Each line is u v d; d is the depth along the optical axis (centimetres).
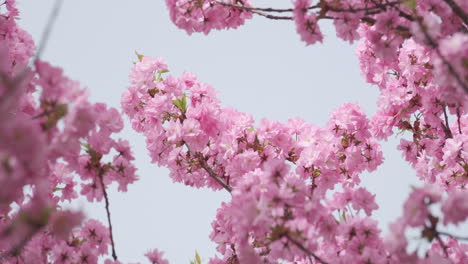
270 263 521
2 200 385
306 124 806
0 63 429
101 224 624
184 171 834
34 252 576
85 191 552
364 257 504
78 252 599
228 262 780
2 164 358
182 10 647
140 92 818
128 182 558
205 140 780
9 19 755
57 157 456
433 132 879
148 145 836
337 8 543
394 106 839
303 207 489
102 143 533
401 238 443
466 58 459
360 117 833
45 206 415
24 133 360
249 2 677
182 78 851
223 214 741
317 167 761
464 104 660
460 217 430
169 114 809
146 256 621
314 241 481
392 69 869
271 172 499
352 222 528
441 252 550
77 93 431
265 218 468
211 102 828
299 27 548
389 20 528
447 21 536
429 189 439
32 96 526
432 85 779
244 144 775
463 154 757
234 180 764
